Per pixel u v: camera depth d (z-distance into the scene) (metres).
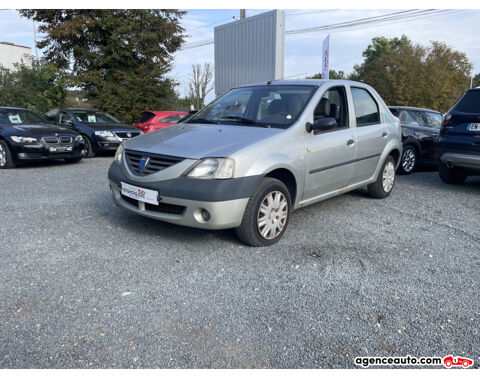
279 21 11.51
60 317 2.47
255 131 3.85
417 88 39.84
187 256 3.45
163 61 20.05
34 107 15.98
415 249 3.77
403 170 8.00
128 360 2.11
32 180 6.79
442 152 6.48
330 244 3.83
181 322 2.46
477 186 6.95
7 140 8.00
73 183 6.53
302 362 2.13
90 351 2.17
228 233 4.05
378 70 42.34
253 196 3.49
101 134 10.34
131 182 3.65
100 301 2.67
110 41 18.34
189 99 34.28
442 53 41.31
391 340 2.33
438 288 2.99
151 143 3.83
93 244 3.68
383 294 2.87
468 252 3.73
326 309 2.64
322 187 4.34
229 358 2.15
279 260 3.41
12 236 3.85
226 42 13.92
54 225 4.20
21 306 2.58
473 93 6.15
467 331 2.44
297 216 4.75
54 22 18.55
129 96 18.55
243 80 13.26
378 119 5.35
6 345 2.20
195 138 3.77
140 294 2.78
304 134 4.01
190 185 3.31
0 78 16.12
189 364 2.09
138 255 3.45
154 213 3.59
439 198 5.90
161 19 19.73
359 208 5.17
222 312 2.58
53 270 3.12
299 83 4.57
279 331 2.39
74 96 18.91
